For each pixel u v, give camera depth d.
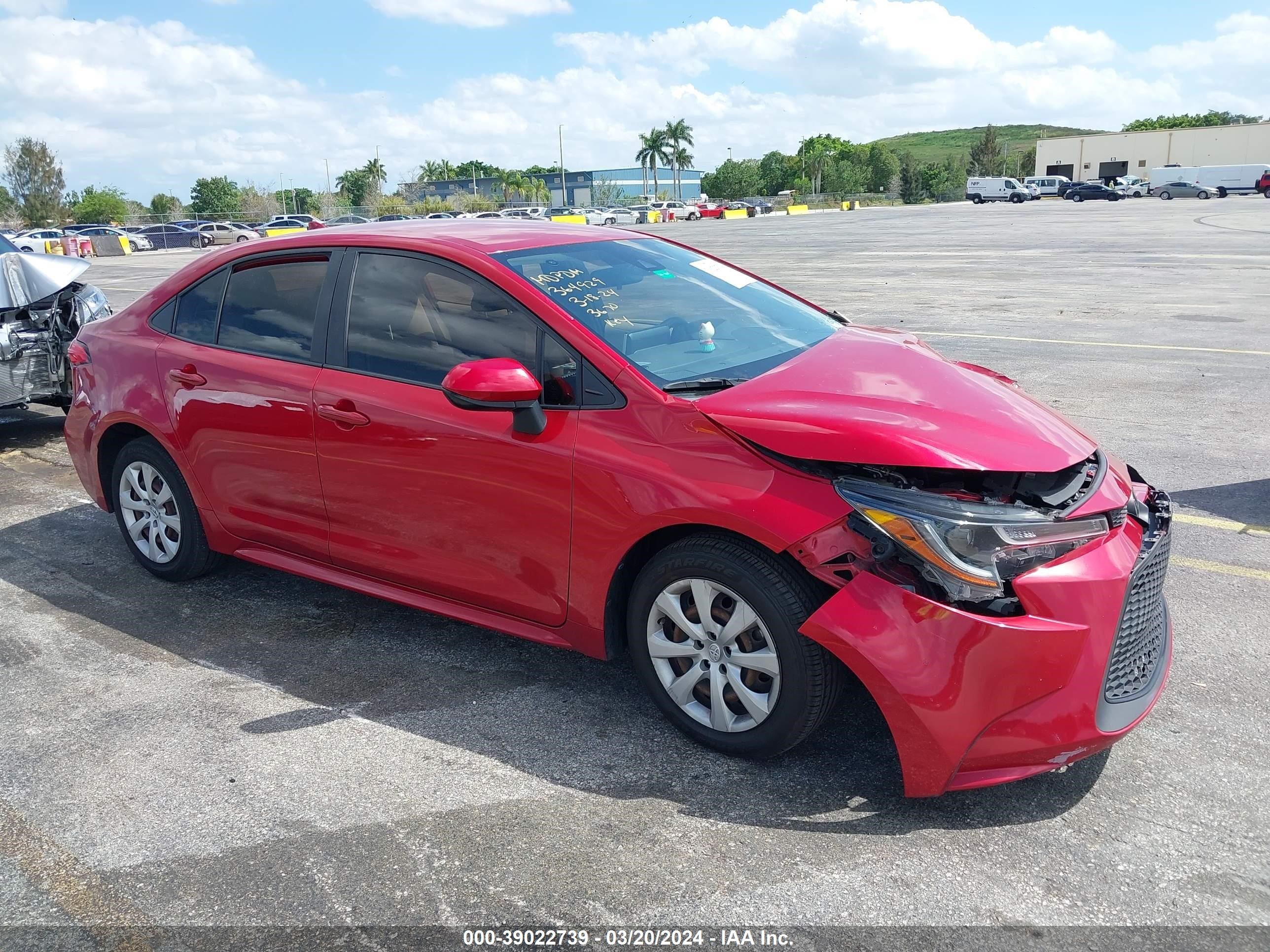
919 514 2.56
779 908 2.42
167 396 4.23
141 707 3.49
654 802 2.86
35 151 71.75
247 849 2.71
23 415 8.52
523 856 2.65
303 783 3.01
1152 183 63.94
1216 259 19.38
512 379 3.02
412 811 2.86
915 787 2.66
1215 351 9.56
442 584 3.55
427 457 3.40
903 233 34.66
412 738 3.25
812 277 18.72
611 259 3.78
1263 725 3.17
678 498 2.87
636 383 3.05
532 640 3.39
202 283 4.29
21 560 4.97
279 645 3.96
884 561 2.61
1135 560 2.73
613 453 3.01
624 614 3.26
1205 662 3.58
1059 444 2.87
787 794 2.88
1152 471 5.82
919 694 2.56
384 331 3.63
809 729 2.88
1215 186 61.31
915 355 3.45
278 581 4.64
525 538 3.25
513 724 3.32
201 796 2.96
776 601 2.78
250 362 3.97
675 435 2.93
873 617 2.61
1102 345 10.04
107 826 2.83
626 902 2.46
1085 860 2.56
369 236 3.79
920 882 2.50
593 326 3.22
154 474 4.49
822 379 3.10
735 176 114.81
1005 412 2.98
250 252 4.14
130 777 3.06
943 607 2.54
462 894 2.51
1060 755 2.61
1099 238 27.33
